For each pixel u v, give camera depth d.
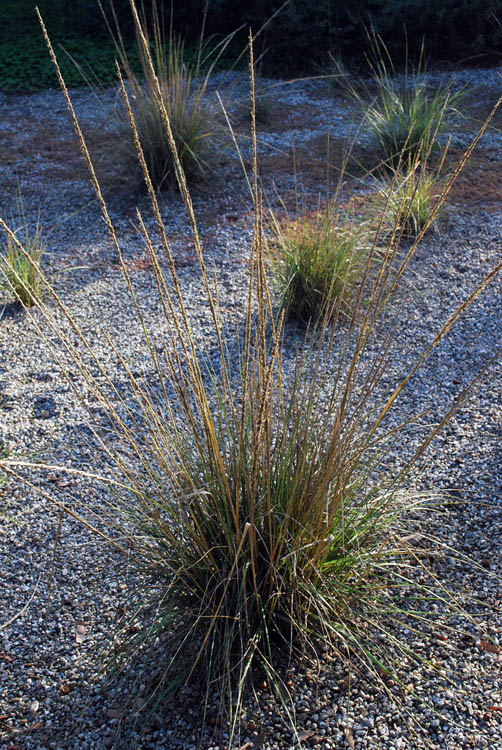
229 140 7.35
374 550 2.50
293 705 2.04
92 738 2.13
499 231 5.38
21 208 6.23
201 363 4.02
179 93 6.26
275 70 9.57
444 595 2.47
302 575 2.15
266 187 6.39
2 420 3.66
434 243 5.24
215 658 2.25
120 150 6.57
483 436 3.28
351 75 9.23
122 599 2.62
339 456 2.17
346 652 2.29
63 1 11.34
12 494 3.18
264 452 2.14
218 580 2.20
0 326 4.56
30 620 2.57
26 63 9.89
